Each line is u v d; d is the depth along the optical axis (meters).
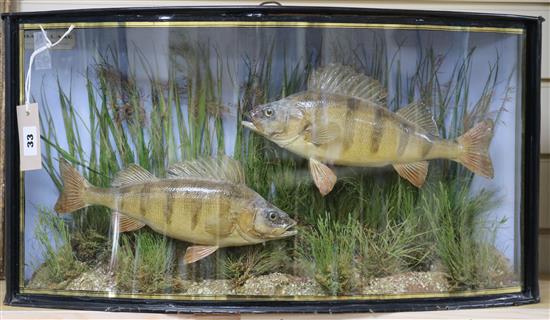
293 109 0.76
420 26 0.79
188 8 0.76
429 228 0.80
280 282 0.78
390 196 0.79
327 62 0.77
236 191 0.76
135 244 0.78
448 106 0.80
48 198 0.81
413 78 0.79
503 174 0.82
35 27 0.79
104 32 0.78
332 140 0.76
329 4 1.05
